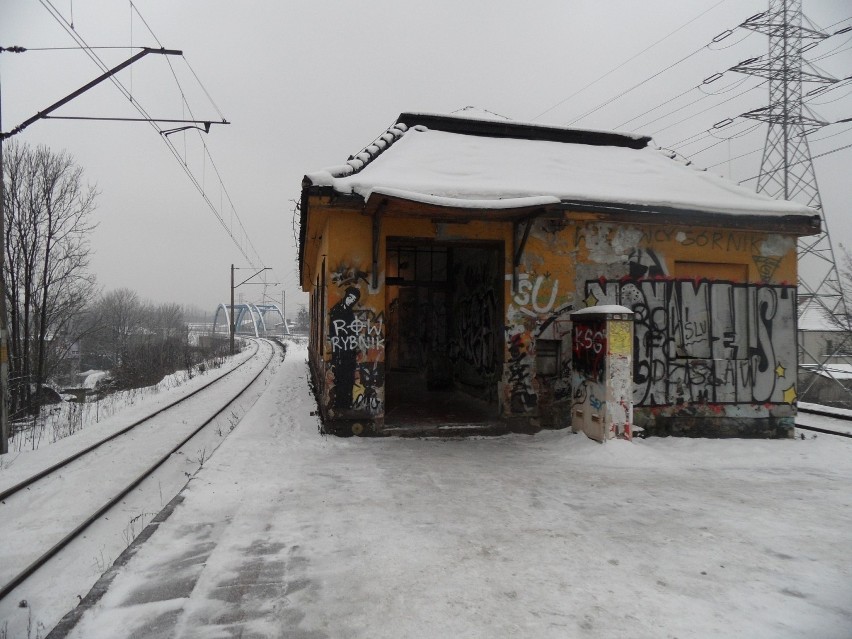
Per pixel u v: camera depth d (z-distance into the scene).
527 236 7.75
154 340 37.41
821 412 11.23
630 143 10.97
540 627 2.86
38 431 10.61
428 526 4.34
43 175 14.67
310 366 20.73
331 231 7.66
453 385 12.83
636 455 6.69
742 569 3.62
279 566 3.58
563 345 8.20
